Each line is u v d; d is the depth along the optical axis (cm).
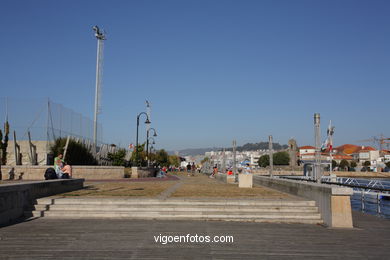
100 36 4375
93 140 3925
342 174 9812
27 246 809
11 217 1145
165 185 2317
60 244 830
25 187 1259
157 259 715
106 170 3466
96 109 4250
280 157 13012
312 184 1305
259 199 1332
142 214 1201
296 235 958
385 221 1236
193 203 1274
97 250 778
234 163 3181
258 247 820
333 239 916
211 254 757
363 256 754
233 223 1120
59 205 1269
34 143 2958
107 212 1219
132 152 6138
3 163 2936
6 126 2923
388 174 9625
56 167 2108
